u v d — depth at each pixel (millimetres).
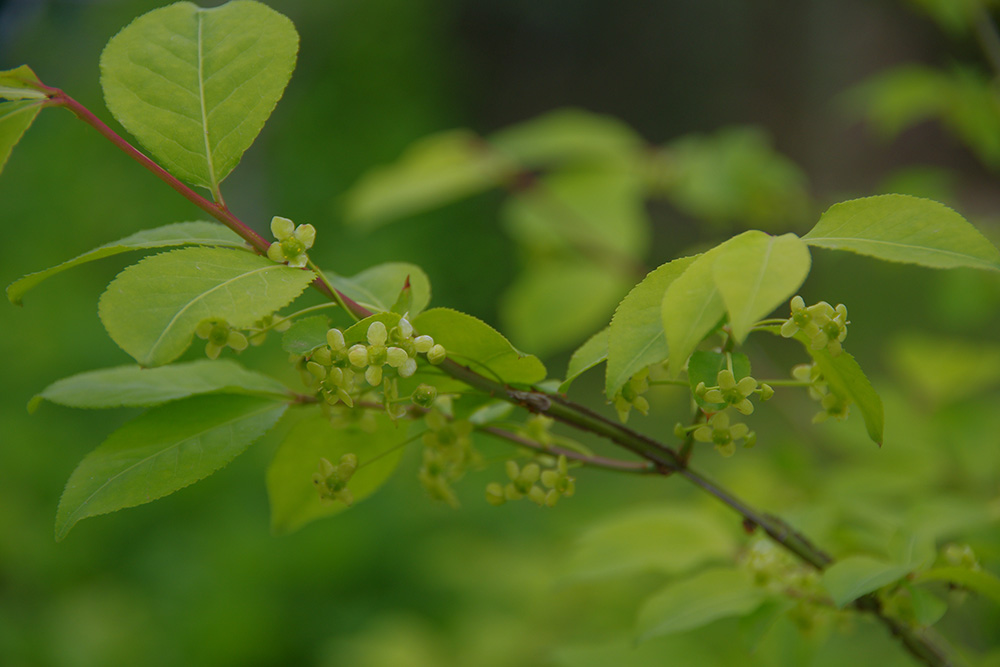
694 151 866
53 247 2230
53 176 2451
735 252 425
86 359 1794
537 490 469
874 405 448
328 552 1479
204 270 436
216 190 450
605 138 843
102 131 451
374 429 469
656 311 438
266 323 452
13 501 1463
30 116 448
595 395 2211
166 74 455
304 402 469
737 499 479
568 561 530
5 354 1782
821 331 443
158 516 1576
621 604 986
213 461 453
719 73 3533
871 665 744
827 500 559
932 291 1068
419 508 1632
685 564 522
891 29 2922
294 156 2922
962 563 486
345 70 3035
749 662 539
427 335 448
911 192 834
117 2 2912
